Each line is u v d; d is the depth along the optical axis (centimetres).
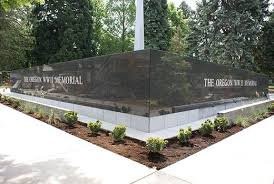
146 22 3994
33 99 1823
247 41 3341
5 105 1591
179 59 1048
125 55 990
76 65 1316
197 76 1184
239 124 1027
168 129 940
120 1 4356
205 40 3506
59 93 1484
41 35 3884
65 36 3688
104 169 548
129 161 597
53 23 3809
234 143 762
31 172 527
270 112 1457
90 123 847
